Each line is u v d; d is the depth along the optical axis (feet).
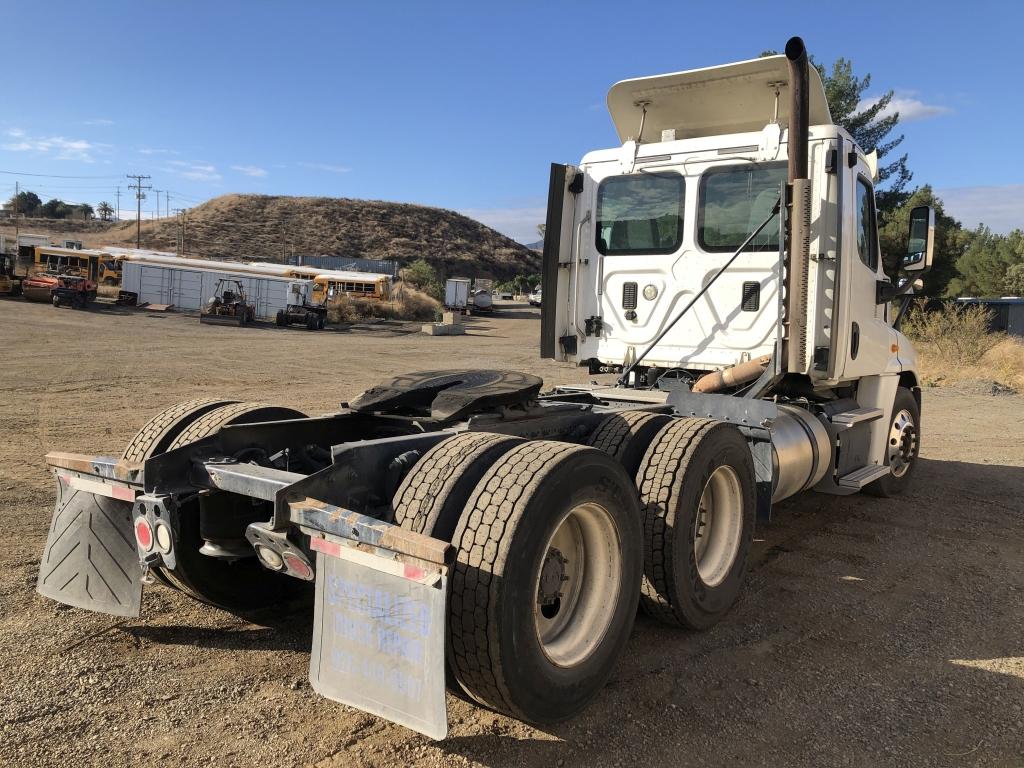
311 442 13.76
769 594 15.40
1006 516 21.99
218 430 11.96
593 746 9.66
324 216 433.48
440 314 194.90
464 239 458.91
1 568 14.88
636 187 19.93
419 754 9.32
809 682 11.59
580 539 10.72
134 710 10.11
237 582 12.94
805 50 15.81
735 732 10.11
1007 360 69.72
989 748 9.90
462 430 11.99
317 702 10.46
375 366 71.56
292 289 135.64
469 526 9.07
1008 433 38.47
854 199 18.24
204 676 11.12
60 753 9.07
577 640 10.30
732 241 18.62
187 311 146.30
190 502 12.01
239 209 428.97
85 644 11.99
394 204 469.57
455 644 8.91
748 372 17.44
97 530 11.87
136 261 168.04
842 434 19.42
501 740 9.70
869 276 19.97
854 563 17.48
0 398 39.70
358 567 8.67
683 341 19.33
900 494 24.45
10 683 10.67
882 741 10.00
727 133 21.07
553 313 20.71
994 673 12.06
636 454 13.28
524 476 9.33
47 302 133.18
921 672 12.03
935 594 15.57
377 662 8.47
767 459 15.19
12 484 21.36
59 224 469.16
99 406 38.42
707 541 14.11
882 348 21.30
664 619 13.06
